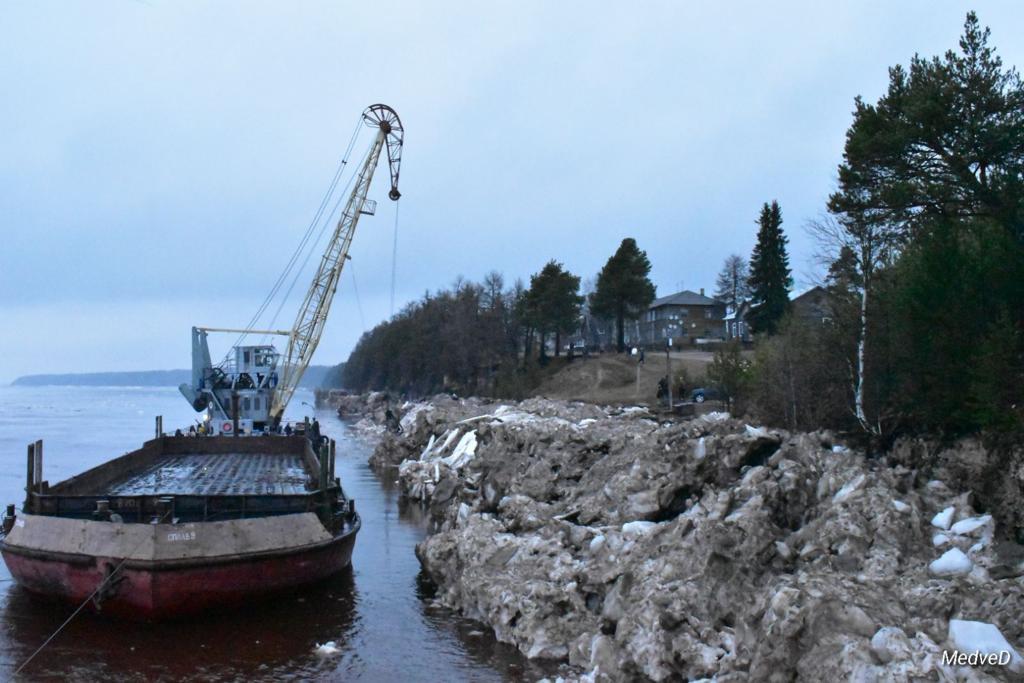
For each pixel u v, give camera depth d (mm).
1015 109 20516
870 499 16188
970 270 21484
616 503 21031
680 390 60625
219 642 17125
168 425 118625
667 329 117812
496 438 32781
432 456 44688
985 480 17625
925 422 22812
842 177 23453
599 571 16734
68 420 135125
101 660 16031
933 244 22234
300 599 20188
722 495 17500
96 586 17562
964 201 21359
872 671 10195
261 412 53938
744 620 13039
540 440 29750
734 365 44938
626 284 92500
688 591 14031
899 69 23188
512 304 111812
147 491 26594
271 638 17422
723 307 120312
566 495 24891
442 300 131750
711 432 22328
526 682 14812
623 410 49594
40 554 17922
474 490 30219
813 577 12773
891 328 24656
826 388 30016
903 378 24297
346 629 18047
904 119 22094
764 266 79375
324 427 101312
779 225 79812
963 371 20625
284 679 15195
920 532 15422
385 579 22766
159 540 17500
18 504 36188
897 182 21891
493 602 17594
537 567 18141
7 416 149625
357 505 36969
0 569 22797
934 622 11477
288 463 36344
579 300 98625
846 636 10977
